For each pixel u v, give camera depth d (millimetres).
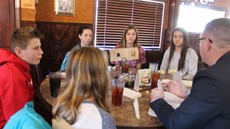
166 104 1152
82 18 3580
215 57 1013
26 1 2668
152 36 4453
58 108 911
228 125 906
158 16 4410
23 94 1250
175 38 2627
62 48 3463
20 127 771
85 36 2578
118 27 4023
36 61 1413
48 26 3285
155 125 1137
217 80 910
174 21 4473
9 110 1208
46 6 3221
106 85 967
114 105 1380
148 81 1762
